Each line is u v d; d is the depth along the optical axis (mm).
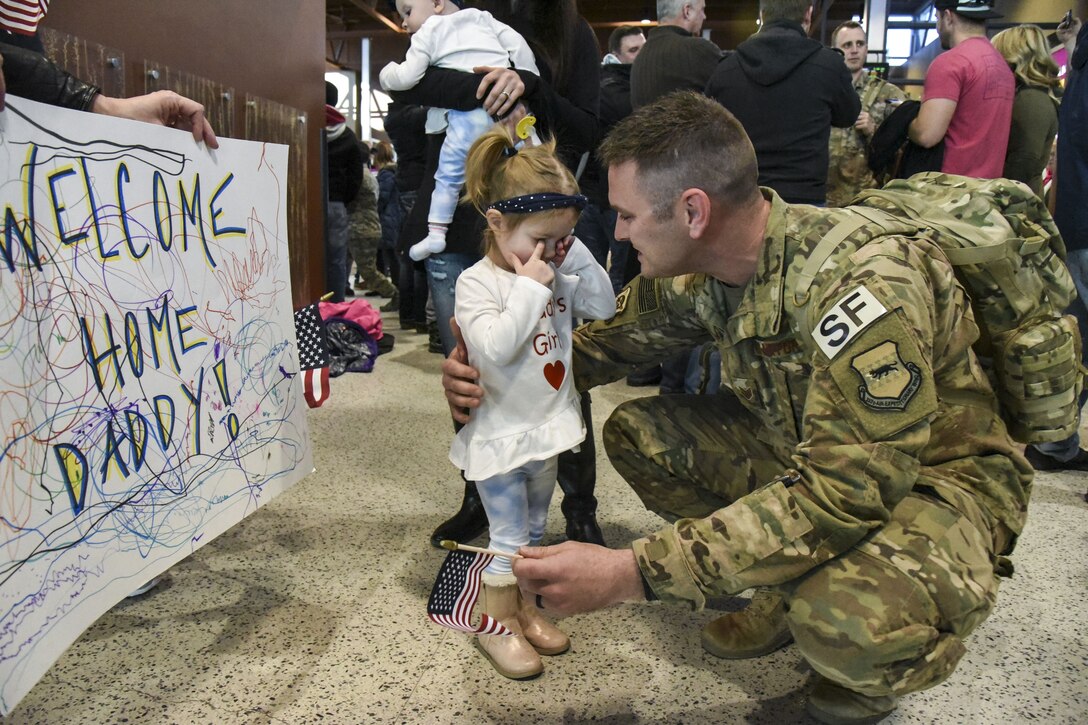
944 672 1055
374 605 1570
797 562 1019
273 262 1409
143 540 1112
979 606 1062
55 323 947
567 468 1766
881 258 1051
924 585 1029
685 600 1049
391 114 2193
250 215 1339
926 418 1013
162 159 1123
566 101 1837
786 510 1015
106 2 1614
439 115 1758
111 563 1054
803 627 1058
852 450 997
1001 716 1249
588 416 1758
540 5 1835
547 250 1330
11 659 890
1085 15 3867
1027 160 2709
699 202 1100
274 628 1477
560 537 1902
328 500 2105
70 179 964
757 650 1395
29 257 905
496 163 1383
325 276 2773
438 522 1980
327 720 1219
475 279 1361
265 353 1390
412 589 1640
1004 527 1210
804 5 2271
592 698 1294
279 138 2033
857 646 1011
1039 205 1240
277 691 1286
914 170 2711
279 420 1438
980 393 1228
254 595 1597
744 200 1130
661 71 2641
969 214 1218
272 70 2318
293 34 2430
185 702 1250
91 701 1246
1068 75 2430
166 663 1354
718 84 2385
